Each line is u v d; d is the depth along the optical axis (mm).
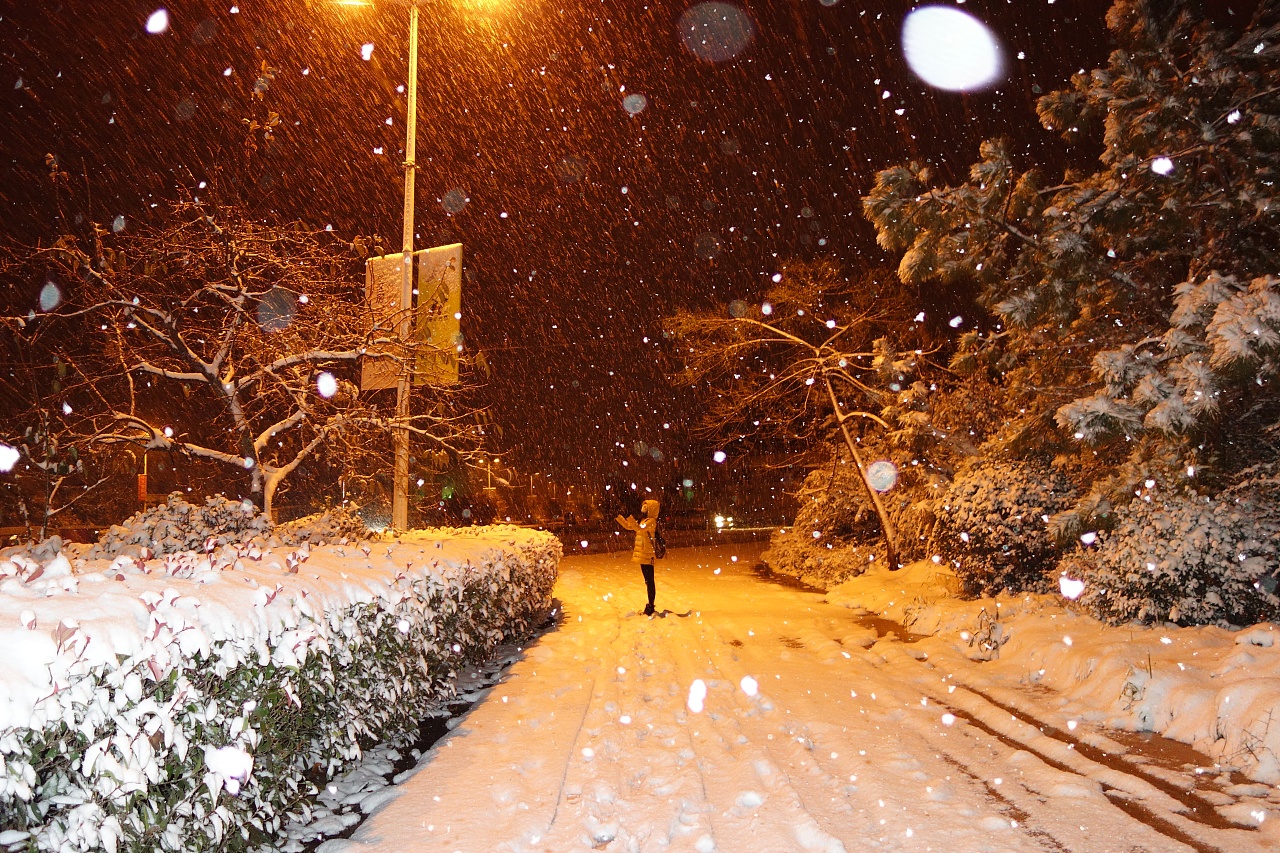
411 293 10422
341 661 5074
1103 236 10383
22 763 2727
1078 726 6387
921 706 7125
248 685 4121
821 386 18766
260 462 9016
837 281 19891
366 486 10500
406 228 12609
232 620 3938
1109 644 7551
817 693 7707
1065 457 10547
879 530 18094
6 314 8555
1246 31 10289
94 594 3510
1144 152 10078
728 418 20328
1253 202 9422
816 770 5492
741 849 4324
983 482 11289
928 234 10359
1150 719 6270
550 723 6707
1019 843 4332
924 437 13273
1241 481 8836
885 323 19062
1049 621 9039
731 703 7387
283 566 5227
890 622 11883
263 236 9055
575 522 37219
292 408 10094
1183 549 7945
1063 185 10680
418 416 9969
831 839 4297
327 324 9438
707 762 5734
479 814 4758
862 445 18203
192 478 11930
